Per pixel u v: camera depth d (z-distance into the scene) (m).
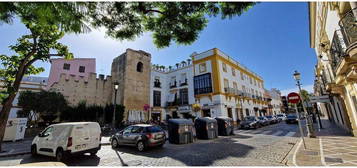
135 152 8.37
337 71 7.35
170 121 11.43
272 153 7.43
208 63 24.28
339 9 6.14
